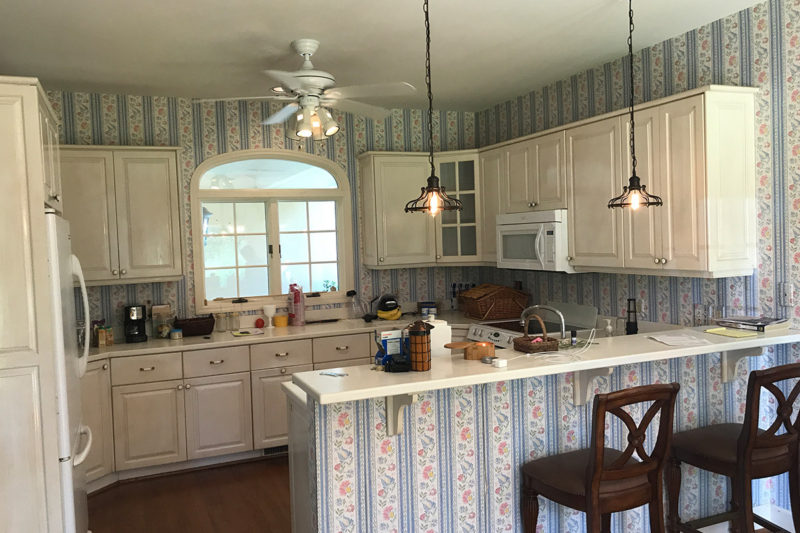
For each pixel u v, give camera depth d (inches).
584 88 172.9
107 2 113.7
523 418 110.9
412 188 206.1
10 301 98.9
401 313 216.2
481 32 136.9
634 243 142.2
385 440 100.3
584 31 139.5
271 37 135.0
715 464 108.3
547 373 97.3
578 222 158.4
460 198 205.3
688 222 128.9
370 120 212.7
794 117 122.6
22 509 100.3
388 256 204.4
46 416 100.9
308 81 120.9
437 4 120.0
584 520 116.2
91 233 167.6
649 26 137.6
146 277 174.1
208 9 118.1
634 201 107.9
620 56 159.3
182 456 171.2
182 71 159.2
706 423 127.2
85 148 166.6
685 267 130.1
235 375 176.1
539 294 199.8
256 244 206.4
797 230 123.1
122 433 165.0
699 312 143.1
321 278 214.1
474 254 204.2
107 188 169.2
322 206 213.2
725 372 127.6
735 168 127.5
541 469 102.0
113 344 174.7
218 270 201.3
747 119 129.0
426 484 103.6
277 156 201.8
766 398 133.0
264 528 137.6
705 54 138.8
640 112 138.9
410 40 140.8
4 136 98.3
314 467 96.7
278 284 207.6
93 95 179.9
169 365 169.2
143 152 172.9
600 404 87.9
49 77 162.1
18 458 99.9
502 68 167.0
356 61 155.9
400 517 101.7
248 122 197.0
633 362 104.4
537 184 173.6
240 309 198.5
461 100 204.1
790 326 122.5
